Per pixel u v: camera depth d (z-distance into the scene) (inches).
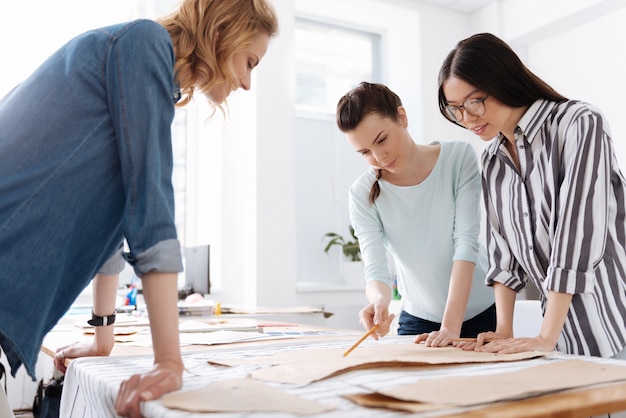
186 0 34.2
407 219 59.0
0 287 26.9
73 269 30.3
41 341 29.1
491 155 47.5
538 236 43.4
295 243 132.8
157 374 24.2
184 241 151.0
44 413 70.0
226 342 45.6
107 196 30.0
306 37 156.2
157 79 29.0
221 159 145.3
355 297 141.9
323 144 154.9
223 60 34.0
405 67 157.0
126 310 95.4
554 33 141.8
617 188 42.6
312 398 22.6
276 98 133.3
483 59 41.1
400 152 54.5
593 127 39.0
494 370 28.3
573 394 22.8
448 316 50.9
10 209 27.4
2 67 116.8
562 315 38.3
